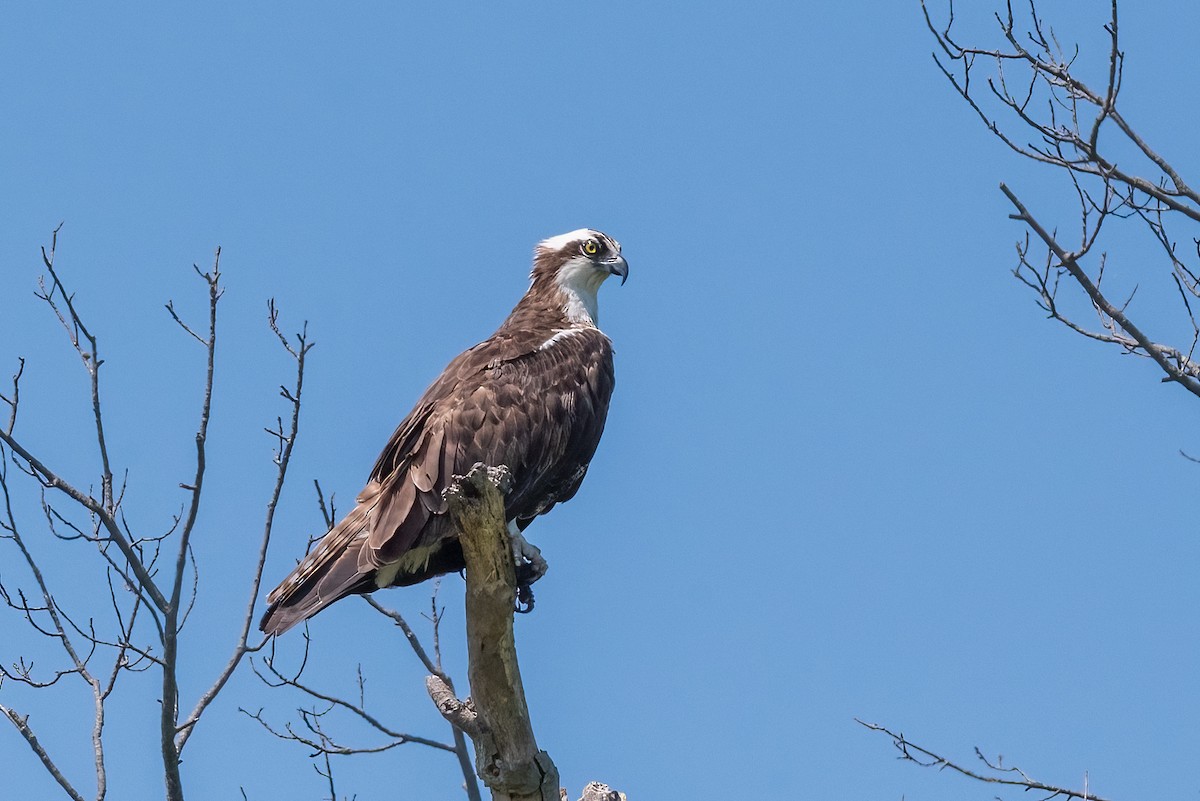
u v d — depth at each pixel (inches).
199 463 536.1
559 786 412.5
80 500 532.4
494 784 402.3
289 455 555.5
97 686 546.3
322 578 496.1
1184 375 505.4
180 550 532.4
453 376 552.1
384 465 532.4
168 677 526.6
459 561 525.7
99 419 541.6
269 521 559.8
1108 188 499.8
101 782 531.2
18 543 547.2
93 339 542.6
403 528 504.1
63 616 547.2
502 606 385.1
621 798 430.3
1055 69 523.2
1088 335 525.7
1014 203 506.3
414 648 606.2
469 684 398.6
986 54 520.1
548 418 543.8
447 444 523.8
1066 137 510.3
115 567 542.0
